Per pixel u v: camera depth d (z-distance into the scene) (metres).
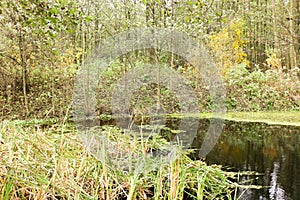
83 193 1.77
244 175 2.35
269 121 5.30
